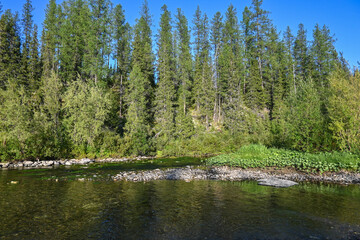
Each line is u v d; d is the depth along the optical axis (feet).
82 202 34.17
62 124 112.68
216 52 221.66
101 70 160.45
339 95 64.39
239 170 64.59
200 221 25.94
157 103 167.63
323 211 28.99
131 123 136.56
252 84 192.75
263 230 23.09
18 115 92.99
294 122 76.69
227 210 29.89
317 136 69.00
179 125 158.71
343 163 52.90
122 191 41.29
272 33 232.32
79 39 175.01
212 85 192.24
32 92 141.90
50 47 165.68
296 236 21.58
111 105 135.13
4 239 21.47
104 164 87.61
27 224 25.36
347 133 59.36
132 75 151.43
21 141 92.58
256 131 147.02
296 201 33.73
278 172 58.70
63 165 84.79
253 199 35.17
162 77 171.63
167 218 27.07
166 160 101.76
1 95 96.53
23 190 42.09
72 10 192.85
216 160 79.30
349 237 21.25
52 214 28.68
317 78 191.62
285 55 223.10
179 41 213.66
